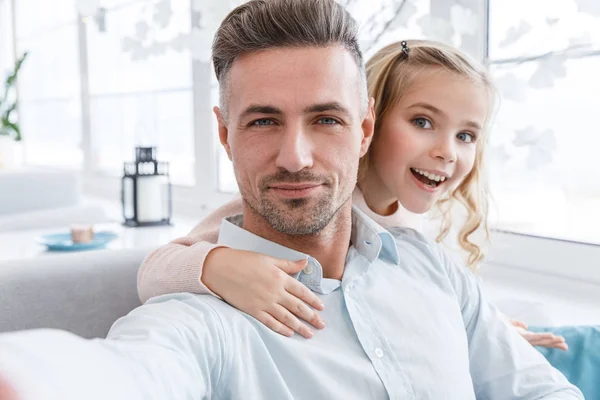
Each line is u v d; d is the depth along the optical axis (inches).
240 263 30.0
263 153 28.0
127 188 86.7
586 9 48.5
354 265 33.0
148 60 94.7
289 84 27.3
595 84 48.7
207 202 84.4
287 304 29.1
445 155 39.5
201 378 23.8
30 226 78.9
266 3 28.2
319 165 28.2
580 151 50.3
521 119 53.7
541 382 36.7
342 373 29.1
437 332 33.0
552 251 52.3
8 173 89.0
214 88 81.3
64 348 15.4
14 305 37.5
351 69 29.0
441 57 39.8
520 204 54.9
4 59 145.3
